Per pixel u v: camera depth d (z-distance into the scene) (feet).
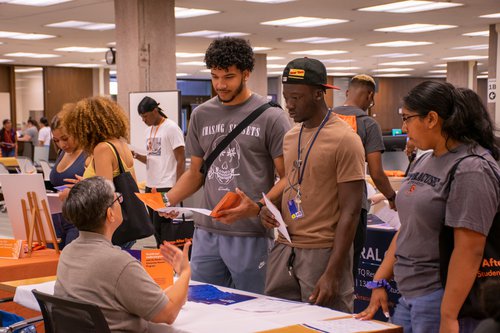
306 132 9.97
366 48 62.90
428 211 8.08
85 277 8.62
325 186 9.75
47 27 48.11
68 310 8.46
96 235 8.94
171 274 10.30
